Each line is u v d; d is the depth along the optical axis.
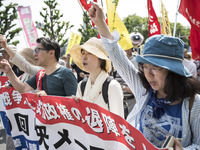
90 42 2.04
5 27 15.83
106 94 1.90
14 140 2.57
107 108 1.92
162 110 1.37
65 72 2.40
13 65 3.83
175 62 1.27
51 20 17.70
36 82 2.60
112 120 1.48
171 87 1.26
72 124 1.83
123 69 1.58
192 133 1.29
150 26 5.26
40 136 2.10
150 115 1.43
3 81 2.88
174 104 1.33
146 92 1.48
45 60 2.40
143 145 1.26
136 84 1.57
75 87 2.42
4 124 2.85
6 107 2.55
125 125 1.38
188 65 4.42
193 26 3.71
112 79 1.95
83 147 1.76
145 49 1.36
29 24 7.38
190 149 1.21
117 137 1.47
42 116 2.05
